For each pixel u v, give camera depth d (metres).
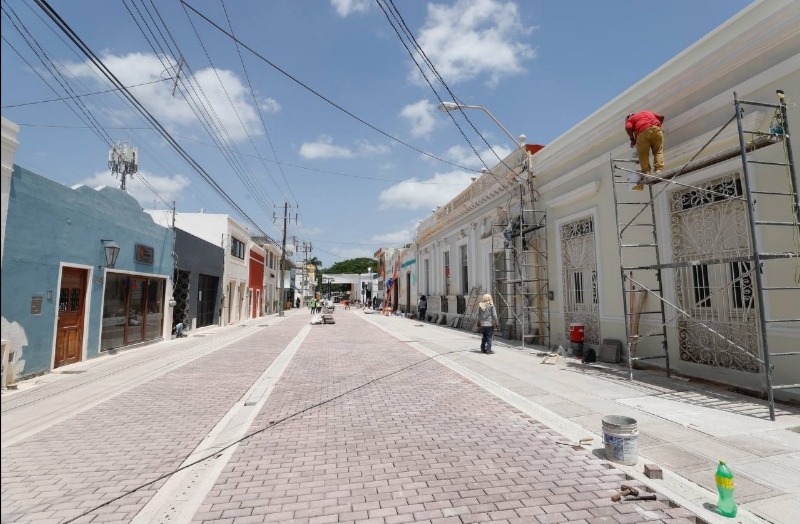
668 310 9.13
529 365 10.62
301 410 7.07
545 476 4.50
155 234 16.00
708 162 7.50
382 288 55.41
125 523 3.70
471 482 4.39
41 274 9.96
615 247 10.68
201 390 8.56
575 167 12.40
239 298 30.44
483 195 18.77
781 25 6.88
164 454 5.26
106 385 9.03
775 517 3.62
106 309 13.02
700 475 4.41
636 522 3.64
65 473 4.71
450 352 13.20
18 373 9.27
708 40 8.39
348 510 3.88
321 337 18.55
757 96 7.40
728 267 7.90
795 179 6.44
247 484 4.41
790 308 6.86
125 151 22.36
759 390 7.20
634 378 8.77
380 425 6.26
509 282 14.79
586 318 11.86
